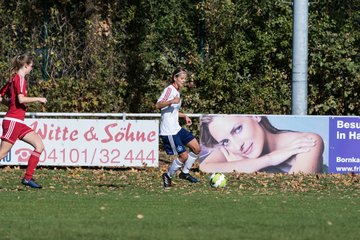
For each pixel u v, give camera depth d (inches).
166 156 2413.9
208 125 2065.7
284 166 2058.3
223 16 2625.5
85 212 1256.2
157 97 2630.4
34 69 2674.7
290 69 2618.1
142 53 2659.9
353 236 1056.2
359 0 2684.5
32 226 1107.9
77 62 2682.1
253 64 2637.8
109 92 2645.2
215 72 2613.2
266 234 1057.5
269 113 2610.7
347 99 2583.7
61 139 2107.5
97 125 2110.0
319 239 1026.7
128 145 2110.0
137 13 2672.2
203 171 2057.1
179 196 1513.3
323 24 2588.6
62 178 1884.8
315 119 2065.7
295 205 1382.9
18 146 2098.9
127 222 1150.3
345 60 2559.1
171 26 2655.0
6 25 2674.7
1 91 1566.2
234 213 1259.8
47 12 2691.9
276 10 2618.1
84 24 2687.0
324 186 1786.4
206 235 1042.1
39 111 2573.8
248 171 2057.1
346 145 2073.1
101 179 1877.5
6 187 1675.7
